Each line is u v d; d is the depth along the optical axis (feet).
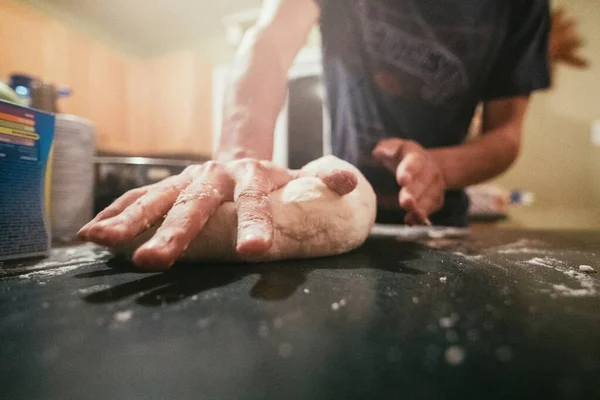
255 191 1.56
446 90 3.51
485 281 1.43
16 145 1.75
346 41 3.59
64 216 2.53
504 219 7.30
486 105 3.97
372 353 0.79
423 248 2.26
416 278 1.48
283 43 3.09
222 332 0.91
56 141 2.46
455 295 1.24
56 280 1.41
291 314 1.04
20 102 1.93
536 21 3.46
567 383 0.66
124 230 1.44
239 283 1.38
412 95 3.56
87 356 0.78
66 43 6.98
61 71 6.91
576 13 7.16
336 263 1.78
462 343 0.84
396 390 0.64
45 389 0.65
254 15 7.54
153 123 8.63
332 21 3.58
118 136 8.33
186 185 1.75
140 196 1.77
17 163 1.77
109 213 1.68
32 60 6.40
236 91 2.86
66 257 1.88
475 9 3.27
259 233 1.33
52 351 0.80
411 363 0.74
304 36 3.35
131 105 8.66
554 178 7.54
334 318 1.01
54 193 2.49
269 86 2.90
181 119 8.26
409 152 2.69
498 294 1.25
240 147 2.64
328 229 1.87
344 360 0.76
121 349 0.81
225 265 1.70
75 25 8.03
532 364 0.74
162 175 3.12
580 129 7.30
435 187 2.69
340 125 3.85
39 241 1.90
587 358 0.77
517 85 3.58
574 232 3.26
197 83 8.25
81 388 0.65
